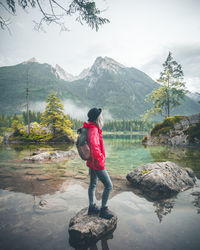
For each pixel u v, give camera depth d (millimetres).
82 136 2057
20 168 5551
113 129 126750
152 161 6820
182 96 20219
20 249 1578
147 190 3430
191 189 3537
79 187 3541
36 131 24188
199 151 10055
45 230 1908
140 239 1741
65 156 8578
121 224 2049
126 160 7176
